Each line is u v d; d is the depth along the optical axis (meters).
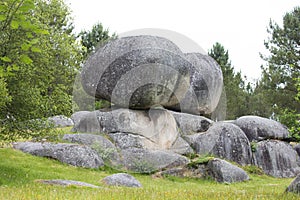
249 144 19.91
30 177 12.07
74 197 7.55
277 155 20.19
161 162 13.58
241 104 34.38
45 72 14.08
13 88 12.71
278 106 28.88
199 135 15.30
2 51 11.53
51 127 13.12
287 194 9.24
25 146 16.16
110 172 14.90
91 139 15.09
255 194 9.16
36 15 15.69
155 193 8.74
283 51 28.91
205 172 15.81
